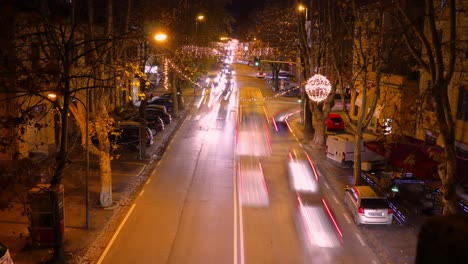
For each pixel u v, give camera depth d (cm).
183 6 4078
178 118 4844
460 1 2498
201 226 2014
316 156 3400
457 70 2319
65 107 1536
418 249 177
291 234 1952
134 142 3316
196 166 3053
